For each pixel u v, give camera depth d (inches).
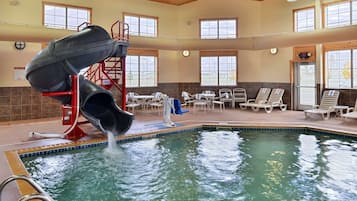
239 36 512.1
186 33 533.3
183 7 533.3
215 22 521.7
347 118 352.5
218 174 199.9
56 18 415.8
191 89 537.6
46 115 406.9
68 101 297.6
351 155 235.1
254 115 414.3
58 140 269.9
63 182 186.4
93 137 283.6
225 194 168.1
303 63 458.3
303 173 198.2
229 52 520.4
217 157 237.8
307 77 454.6
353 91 393.7
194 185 181.9
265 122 353.1
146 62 509.0
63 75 263.7
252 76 512.1
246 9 507.8
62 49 245.3
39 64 250.4
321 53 428.1
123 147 269.9
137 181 188.5
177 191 173.0
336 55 417.1
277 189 173.6
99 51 260.7
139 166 217.5
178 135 315.9
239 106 515.8
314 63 443.5
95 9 450.6
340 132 293.0
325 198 160.1
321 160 224.4
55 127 333.7
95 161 228.7
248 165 217.0
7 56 375.9
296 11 460.4
